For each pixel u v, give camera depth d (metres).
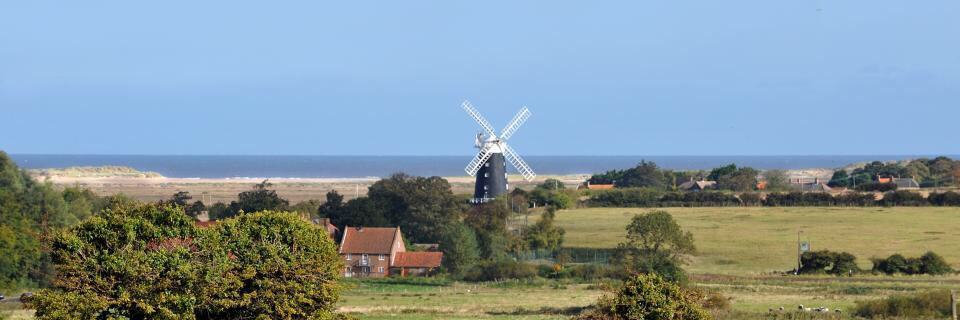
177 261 195.88
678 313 195.00
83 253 194.38
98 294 191.75
